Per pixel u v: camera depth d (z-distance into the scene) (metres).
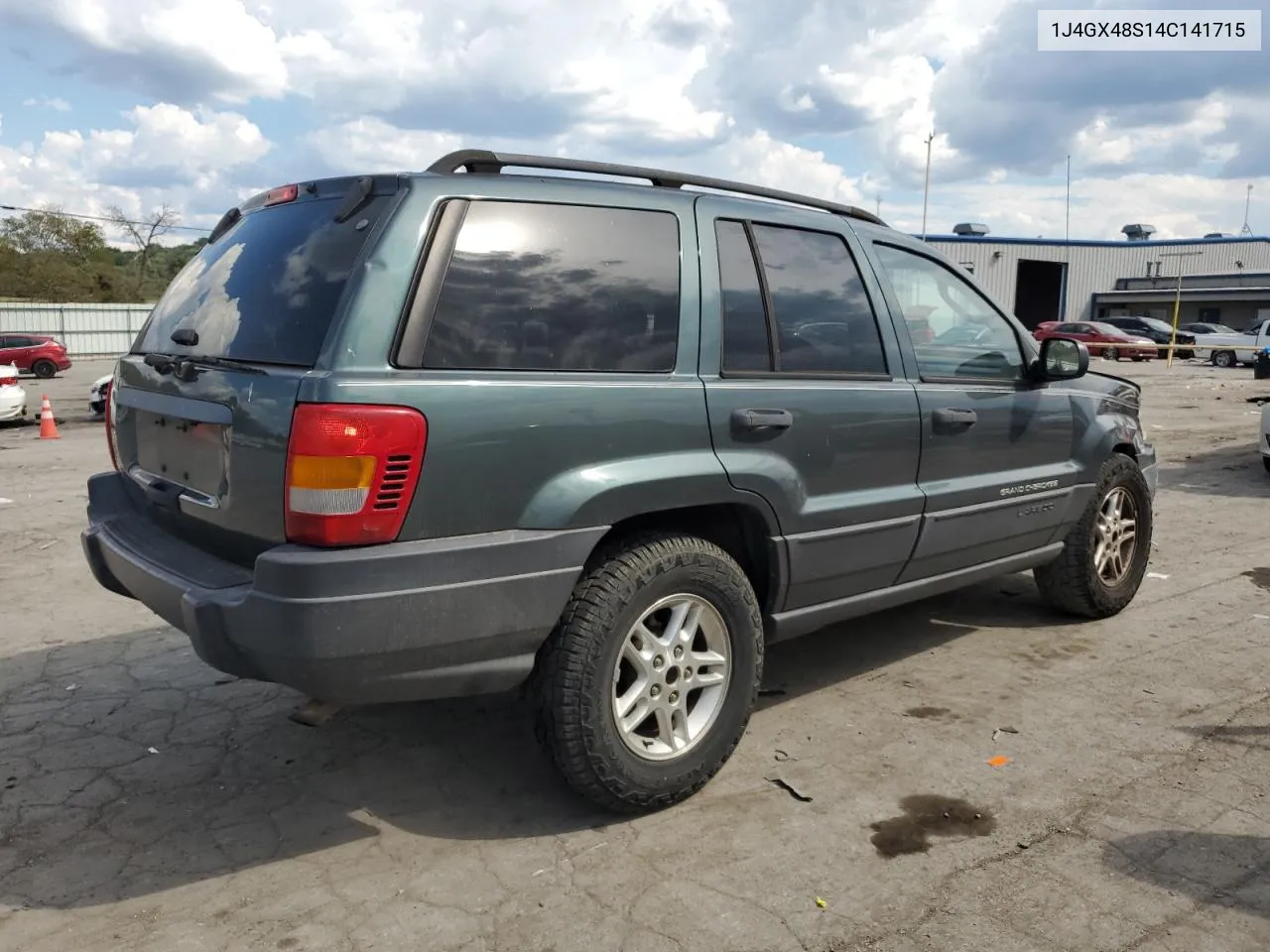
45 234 70.31
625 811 3.23
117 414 3.77
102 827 3.21
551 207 3.12
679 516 3.43
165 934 2.64
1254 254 53.47
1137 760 3.60
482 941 2.60
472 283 2.90
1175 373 29.92
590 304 3.11
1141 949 2.54
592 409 3.00
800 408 3.53
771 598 3.60
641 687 3.16
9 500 9.02
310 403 2.61
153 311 3.86
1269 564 6.40
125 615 5.47
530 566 2.86
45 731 3.96
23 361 29.44
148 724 4.02
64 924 2.69
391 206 2.86
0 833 3.18
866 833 3.12
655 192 3.39
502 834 3.14
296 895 2.81
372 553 2.63
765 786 3.43
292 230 3.20
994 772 3.52
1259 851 2.99
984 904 2.73
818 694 4.26
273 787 3.48
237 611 2.69
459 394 2.76
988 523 4.32
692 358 3.30
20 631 5.20
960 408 4.15
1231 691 4.24
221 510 2.94
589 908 2.74
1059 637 4.98
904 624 5.21
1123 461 5.11
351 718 4.06
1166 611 5.40
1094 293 54.00
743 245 3.56
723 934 2.62
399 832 3.16
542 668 3.03
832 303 3.81
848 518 3.70
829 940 2.59
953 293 4.38
